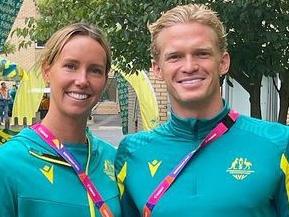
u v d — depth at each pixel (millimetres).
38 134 2656
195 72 2568
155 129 2795
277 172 2500
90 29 2744
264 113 7359
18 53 23312
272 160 2518
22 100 12461
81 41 2691
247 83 5055
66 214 2527
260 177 2482
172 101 2691
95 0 5027
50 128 2684
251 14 4305
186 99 2572
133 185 2695
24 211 2494
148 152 2719
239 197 2461
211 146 2598
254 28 4512
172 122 2697
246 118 2689
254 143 2566
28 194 2502
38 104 12438
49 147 2629
